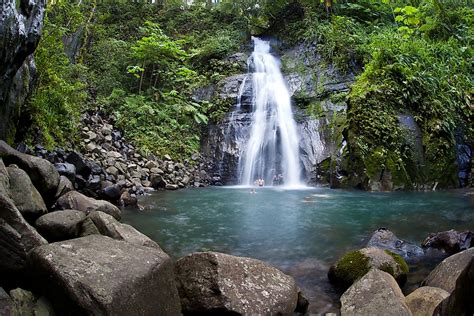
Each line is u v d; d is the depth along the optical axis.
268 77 14.20
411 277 3.72
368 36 13.87
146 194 8.98
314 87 13.13
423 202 7.97
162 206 7.57
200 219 6.39
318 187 10.80
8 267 2.62
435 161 10.09
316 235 5.35
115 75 13.71
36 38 5.42
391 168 9.81
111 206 5.25
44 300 2.33
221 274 2.84
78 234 3.64
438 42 13.01
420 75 11.00
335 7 15.80
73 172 6.76
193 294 2.80
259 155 12.26
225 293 2.73
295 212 7.02
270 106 13.27
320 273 3.89
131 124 11.87
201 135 13.22
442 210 7.07
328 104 12.25
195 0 21.31
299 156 11.68
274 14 17.27
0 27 4.37
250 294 2.81
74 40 13.34
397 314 2.58
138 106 12.67
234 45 16.41
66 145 8.62
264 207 7.54
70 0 14.15
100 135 10.34
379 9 15.67
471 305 1.74
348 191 9.80
